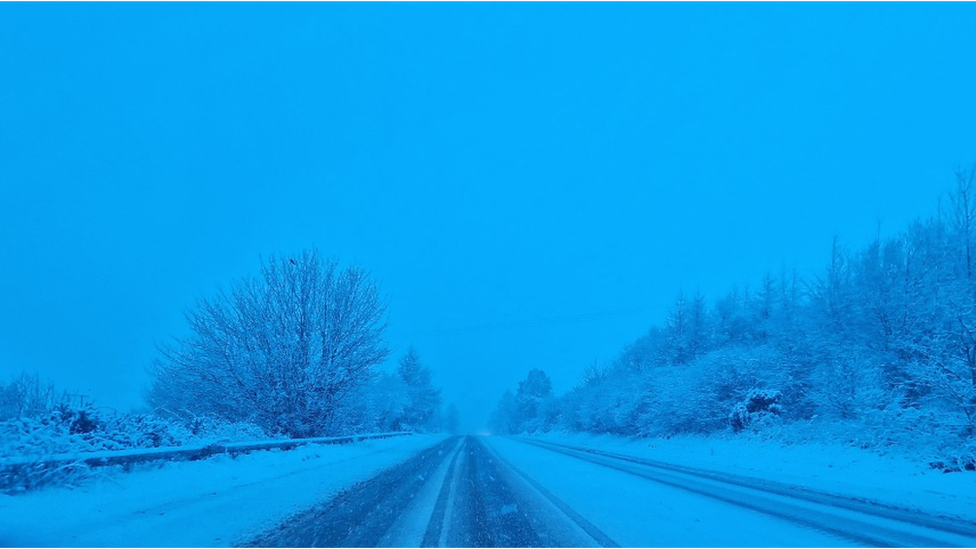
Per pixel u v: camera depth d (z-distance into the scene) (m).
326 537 7.14
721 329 37.81
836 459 17.25
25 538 6.50
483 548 6.82
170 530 7.21
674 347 39.44
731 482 14.12
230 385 24.86
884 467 15.03
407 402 58.47
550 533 7.70
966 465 13.50
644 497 11.33
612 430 43.22
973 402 15.11
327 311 27.05
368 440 33.59
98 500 8.89
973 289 16.73
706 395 28.91
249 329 25.36
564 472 16.92
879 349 20.67
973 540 7.32
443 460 21.72
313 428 26.52
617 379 45.47
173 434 15.25
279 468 15.32
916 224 21.39
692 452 26.69
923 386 17.81
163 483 10.81
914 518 8.86
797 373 25.44
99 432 12.98
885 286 21.38
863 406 18.55
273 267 26.92
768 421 24.78
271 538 6.97
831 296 24.28
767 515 9.12
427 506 9.88
